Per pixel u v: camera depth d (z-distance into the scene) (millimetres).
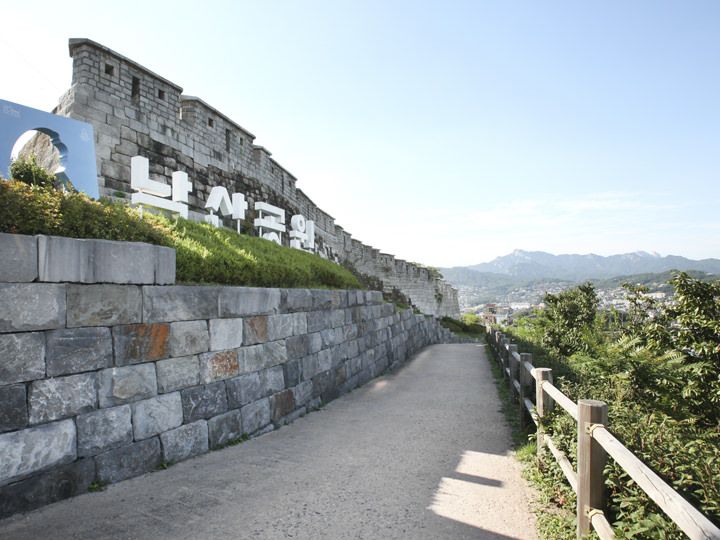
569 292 12492
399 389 10586
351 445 6129
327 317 9516
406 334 17422
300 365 8094
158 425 5074
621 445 2844
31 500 3906
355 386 10883
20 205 4348
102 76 8992
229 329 6234
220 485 4637
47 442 4039
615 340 9305
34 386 3988
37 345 4027
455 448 5988
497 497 4410
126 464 4691
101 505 4070
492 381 11398
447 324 36375
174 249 5477
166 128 10492
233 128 13320
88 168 6805
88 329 4434
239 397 6328
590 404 3250
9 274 3891
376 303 13391
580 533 3271
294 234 14875
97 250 4539
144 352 4969
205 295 5836
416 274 32344
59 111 9094
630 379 5770
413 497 4414
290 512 4070
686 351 5711
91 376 4430
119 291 4742
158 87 10352
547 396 5254
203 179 11758
